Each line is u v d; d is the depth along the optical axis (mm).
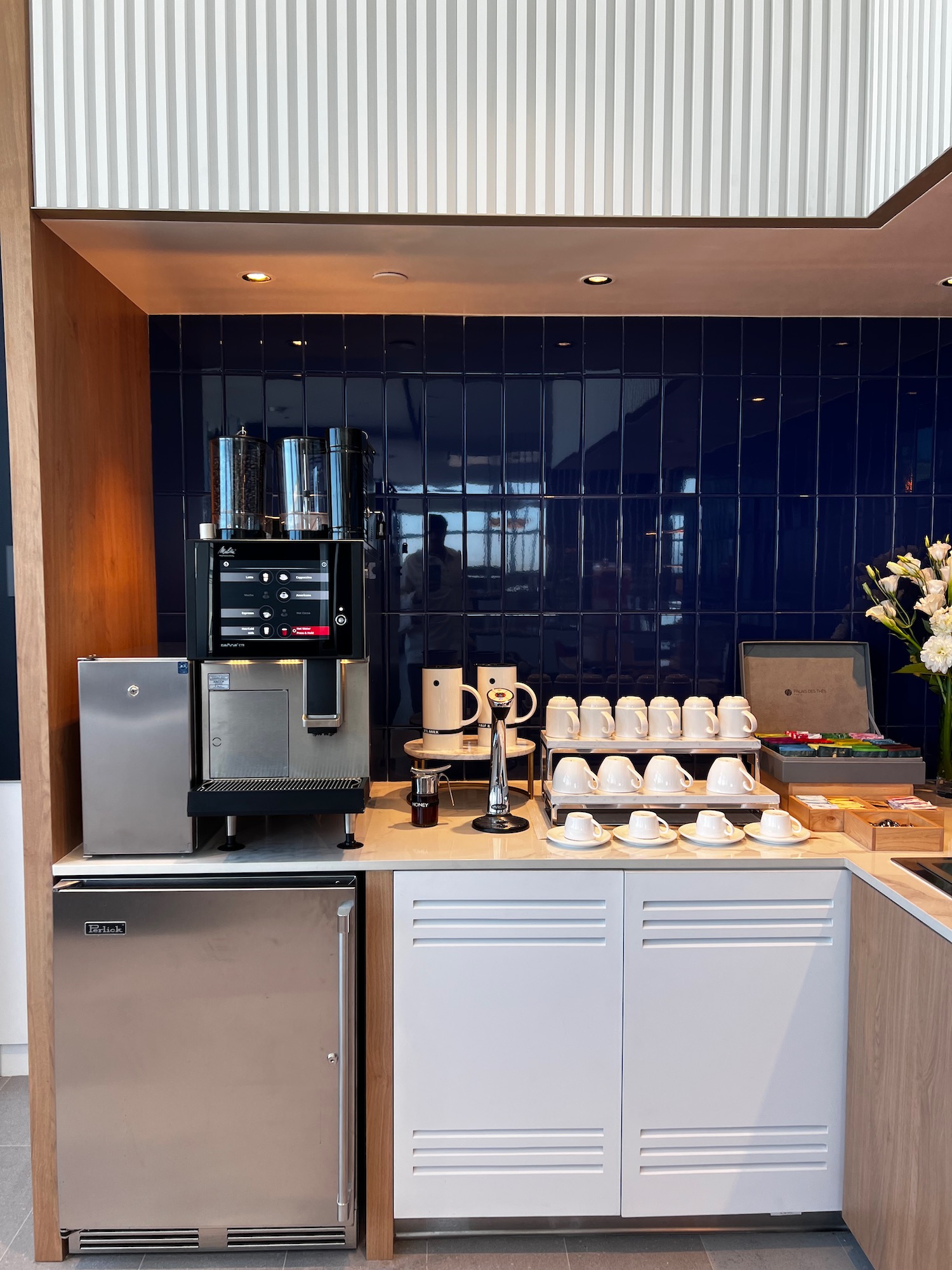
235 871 1855
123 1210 1893
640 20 1820
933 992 1530
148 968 1846
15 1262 1895
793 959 1902
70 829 1946
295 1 1794
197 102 1792
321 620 1866
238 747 1922
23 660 1829
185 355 2453
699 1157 1925
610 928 1884
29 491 1802
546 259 2033
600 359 2473
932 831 1920
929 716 2568
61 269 1907
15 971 2547
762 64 1833
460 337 2459
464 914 1874
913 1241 1596
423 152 1812
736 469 2504
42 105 1774
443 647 2506
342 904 1824
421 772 2135
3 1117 2371
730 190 1841
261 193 1804
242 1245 1907
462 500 2484
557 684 2520
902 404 2514
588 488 2494
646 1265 1878
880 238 1912
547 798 2188
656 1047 1905
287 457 2012
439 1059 1893
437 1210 1913
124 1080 1867
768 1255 1910
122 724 1856
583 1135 1914
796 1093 1919
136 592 2363
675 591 2516
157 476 2475
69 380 1944
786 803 2193
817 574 2531
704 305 2383
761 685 2473
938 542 2492
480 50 1809
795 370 2494
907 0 1669
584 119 1822
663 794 2109
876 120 1791
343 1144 1831
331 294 2283
